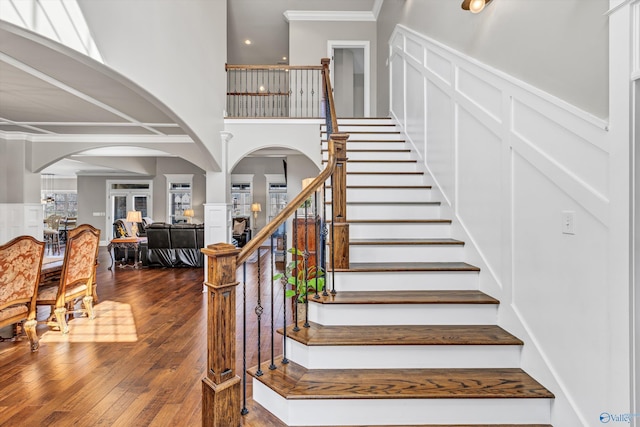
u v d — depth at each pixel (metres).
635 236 1.27
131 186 11.98
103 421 2.02
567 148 1.60
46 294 3.48
